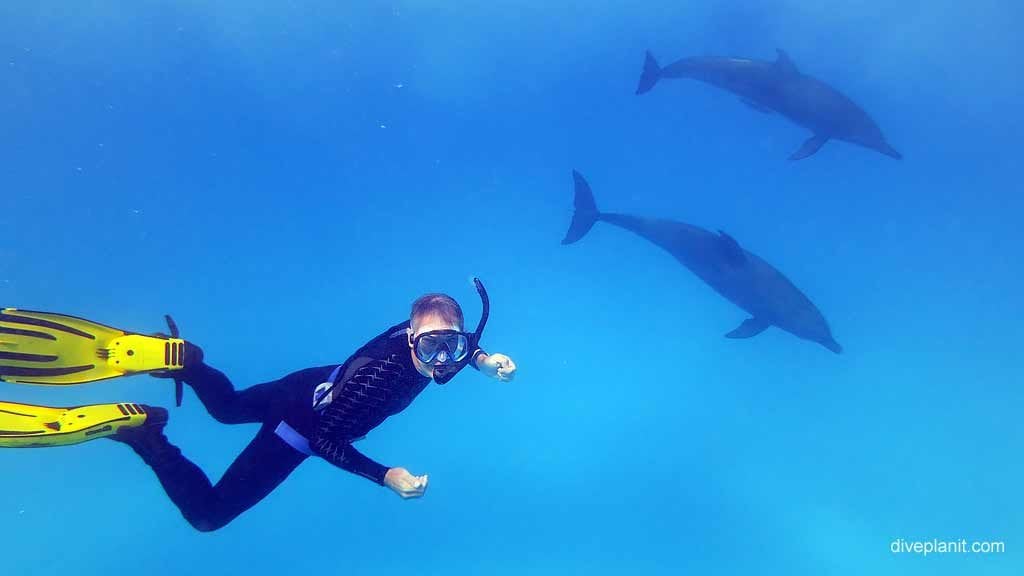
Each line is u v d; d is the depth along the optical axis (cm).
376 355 326
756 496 679
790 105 796
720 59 823
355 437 338
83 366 346
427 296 328
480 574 610
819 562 614
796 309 684
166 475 343
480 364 346
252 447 365
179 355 351
